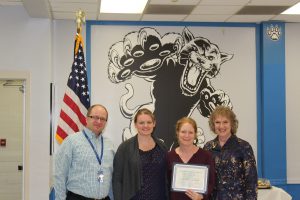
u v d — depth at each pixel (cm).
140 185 317
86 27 596
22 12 549
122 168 330
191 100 612
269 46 618
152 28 608
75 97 450
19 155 636
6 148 634
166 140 606
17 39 548
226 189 309
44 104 548
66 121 443
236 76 622
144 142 330
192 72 614
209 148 325
